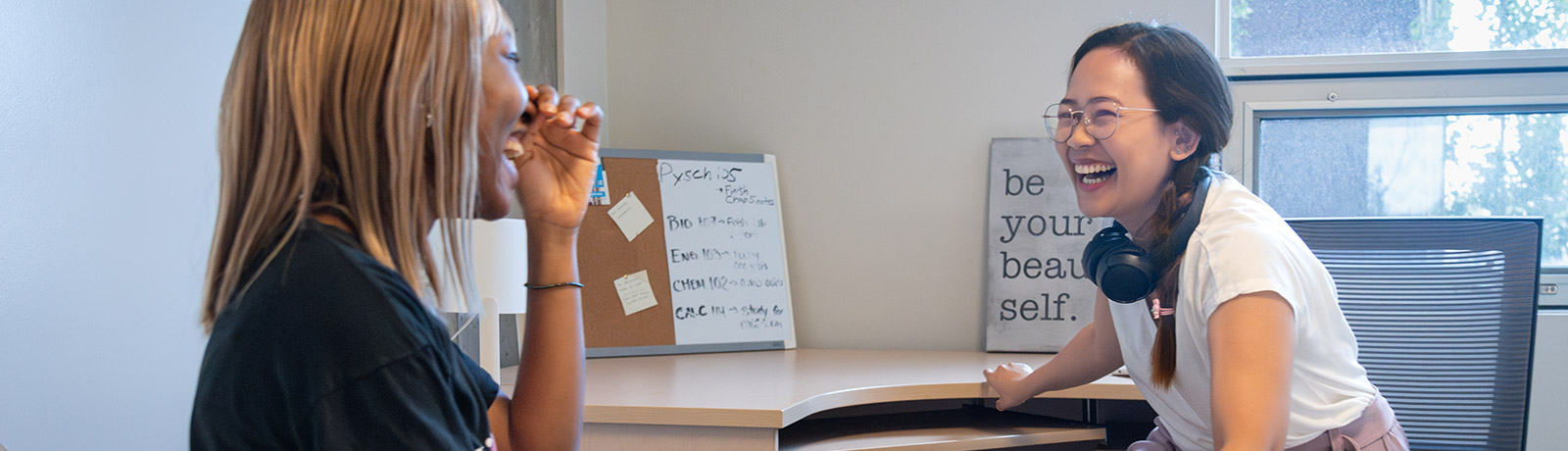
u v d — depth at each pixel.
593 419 1.45
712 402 1.45
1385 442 1.10
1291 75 2.16
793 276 2.35
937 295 2.28
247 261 0.58
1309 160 2.21
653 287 2.20
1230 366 0.92
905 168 2.29
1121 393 1.58
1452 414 1.52
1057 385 1.50
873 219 2.31
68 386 1.18
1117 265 1.11
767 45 2.35
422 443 0.54
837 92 2.32
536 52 2.11
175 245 1.34
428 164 0.63
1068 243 2.18
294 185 0.59
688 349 2.20
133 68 1.27
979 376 1.77
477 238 1.50
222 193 0.61
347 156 0.59
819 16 2.32
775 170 2.33
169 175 1.33
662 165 2.25
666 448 1.43
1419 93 2.12
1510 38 2.12
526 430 0.83
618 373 1.86
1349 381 1.08
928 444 1.54
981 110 2.25
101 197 1.22
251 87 0.60
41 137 1.14
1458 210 2.15
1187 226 1.06
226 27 1.45
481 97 0.67
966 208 2.26
